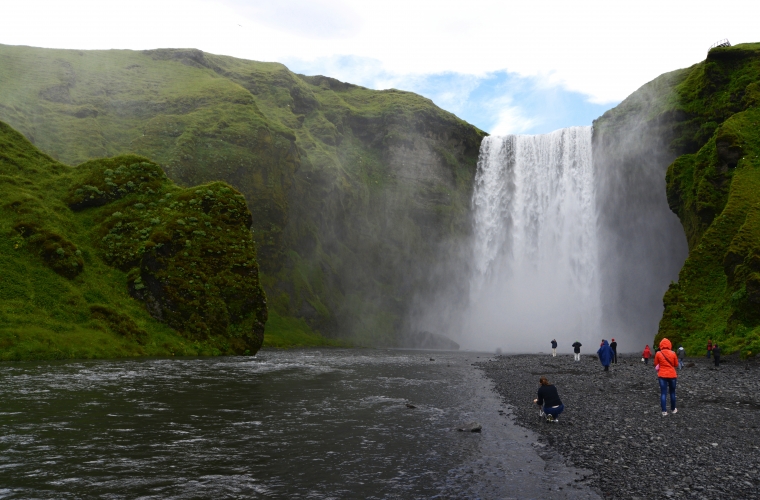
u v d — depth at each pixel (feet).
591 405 68.33
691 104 264.52
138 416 55.98
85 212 182.39
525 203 370.32
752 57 239.09
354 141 438.40
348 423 55.98
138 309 159.43
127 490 32.65
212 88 385.70
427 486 35.09
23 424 49.65
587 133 339.98
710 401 70.49
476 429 52.21
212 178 299.58
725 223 173.37
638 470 38.50
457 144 446.19
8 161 185.06
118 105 358.23
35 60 376.89
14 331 122.72
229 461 40.27
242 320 178.09
